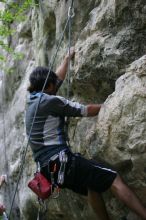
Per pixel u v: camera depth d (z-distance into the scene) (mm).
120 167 4285
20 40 8477
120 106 4090
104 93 4887
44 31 6535
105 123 4230
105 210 4574
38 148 4469
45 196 4406
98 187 4273
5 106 8648
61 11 5789
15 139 7758
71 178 4309
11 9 8680
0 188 7754
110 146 4215
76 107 4430
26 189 6680
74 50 5168
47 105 4453
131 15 4590
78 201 5168
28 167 6598
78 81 5027
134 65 4160
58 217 5984
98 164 4309
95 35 4891
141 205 4121
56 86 4891
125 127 4031
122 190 4168
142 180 4113
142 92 3963
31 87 4734
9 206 7805
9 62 8555
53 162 4328
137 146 3939
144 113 3926
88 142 4578
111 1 4754
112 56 4613
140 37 4559
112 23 4754
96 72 4781
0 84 9109
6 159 8102
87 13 5293
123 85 4184
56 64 5859
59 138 4441
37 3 6973
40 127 4477
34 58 7598
